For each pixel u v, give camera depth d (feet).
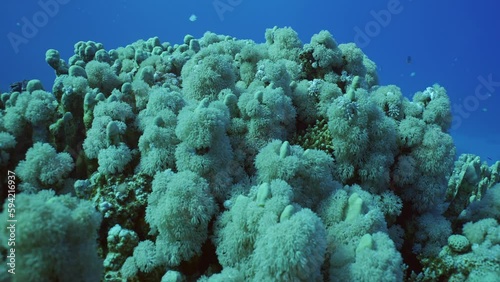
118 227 2.22
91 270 1.53
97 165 2.61
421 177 2.71
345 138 2.53
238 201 2.03
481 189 3.59
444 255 2.42
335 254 2.04
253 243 1.95
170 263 2.12
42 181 2.34
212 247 2.26
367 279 1.85
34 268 1.36
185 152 2.26
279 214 1.92
